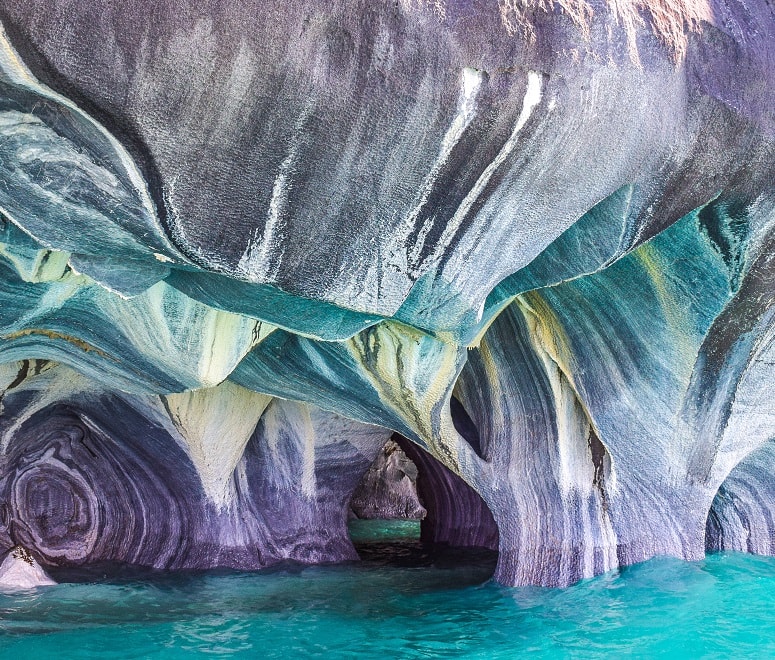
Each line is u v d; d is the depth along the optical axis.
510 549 6.61
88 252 3.51
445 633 5.27
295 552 7.85
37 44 2.53
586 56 3.59
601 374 6.28
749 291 5.57
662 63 3.96
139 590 6.42
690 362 6.07
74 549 7.47
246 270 3.40
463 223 3.78
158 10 2.65
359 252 3.59
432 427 6.34
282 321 4.30
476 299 4.19
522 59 3.39
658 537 6.70
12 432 7.22
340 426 8.23
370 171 3.34
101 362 5.52
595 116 3.74
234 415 7.43
